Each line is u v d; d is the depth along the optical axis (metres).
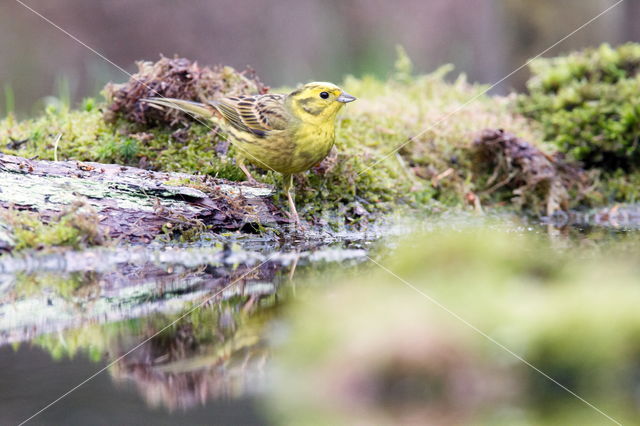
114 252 8.70
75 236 8.60
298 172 10.62
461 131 13.82
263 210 10.46
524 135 14.09
